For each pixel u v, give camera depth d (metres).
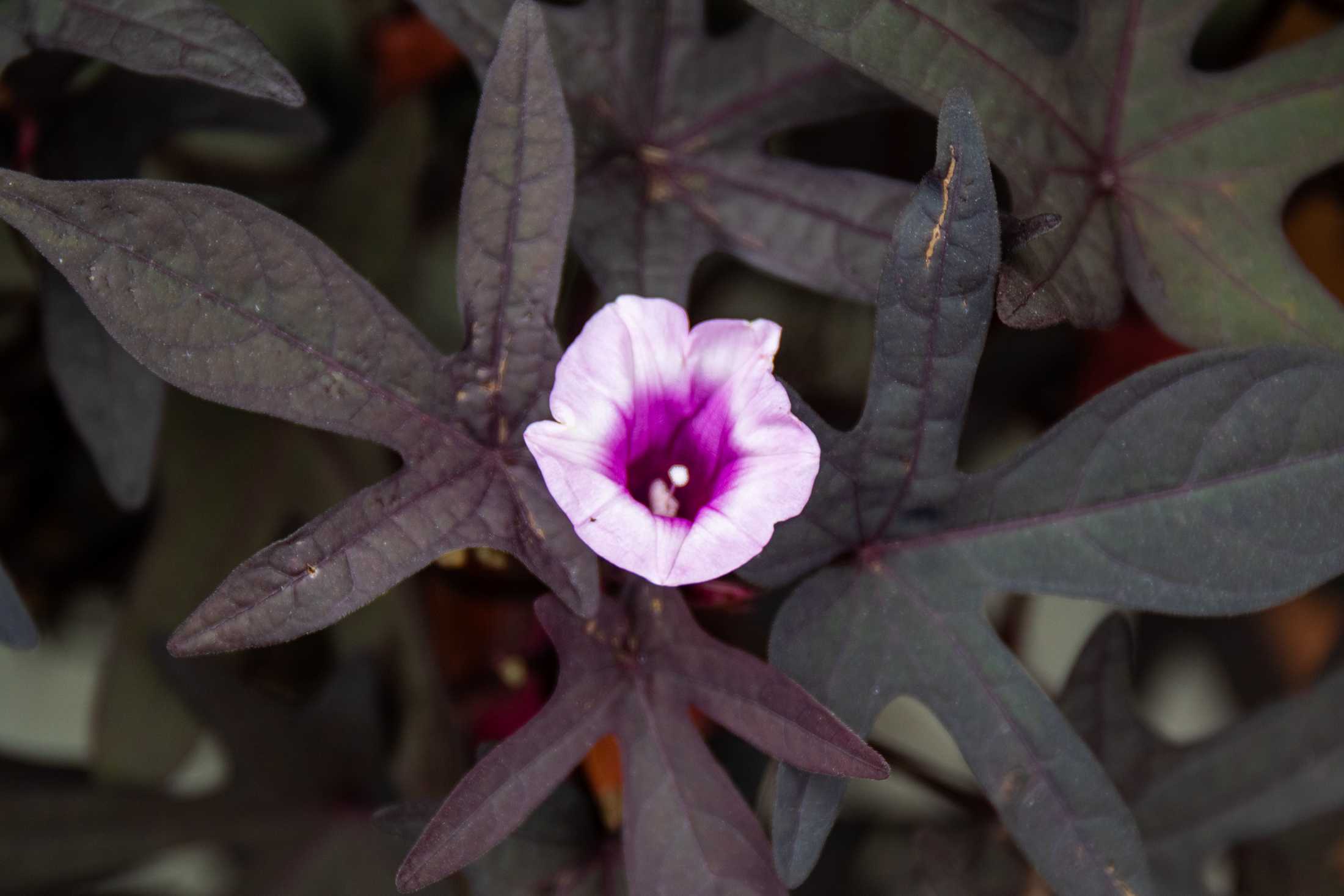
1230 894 0.66
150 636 0.63
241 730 0.63
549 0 0.63
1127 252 0.59
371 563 0.55
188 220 0.54
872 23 0.56
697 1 0.60
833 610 0.57
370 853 0.63
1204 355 0.56
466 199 0.56
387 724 0.63
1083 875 0.56
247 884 0.62
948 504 0.57
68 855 0.62
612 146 0.60
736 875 0.55
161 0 0.55
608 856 0.59
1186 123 0.59
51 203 0.53
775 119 0.60
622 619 0.57
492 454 0.56
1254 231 0.59
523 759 0.55
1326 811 0.63
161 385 0.60
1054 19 0.61
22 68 0.59
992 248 0.55
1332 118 0.59
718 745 0.61
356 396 0.55
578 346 0.55
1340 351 0.58
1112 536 0.56
